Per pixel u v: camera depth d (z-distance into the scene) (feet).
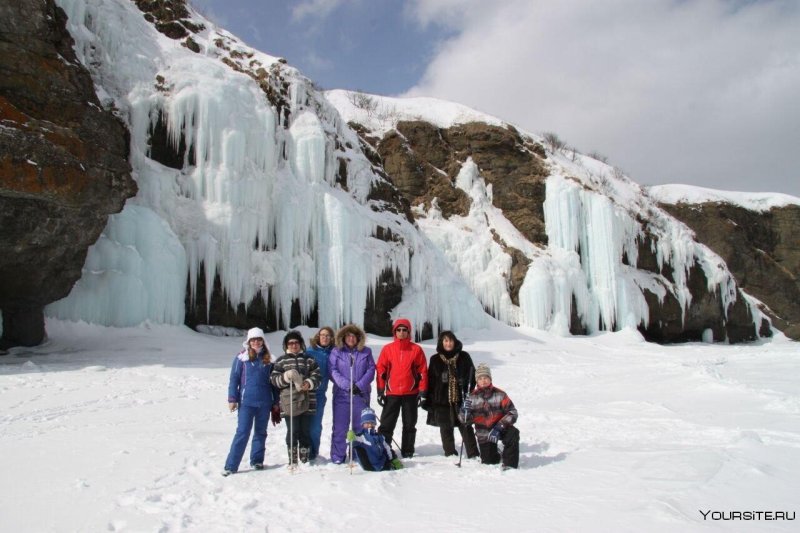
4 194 43.96
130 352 52.42
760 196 187.42
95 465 19.02
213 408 32.37
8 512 14.58
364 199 88.94
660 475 16.33
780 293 172.04
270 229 72.74
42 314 54.70
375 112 138.41
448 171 127.85
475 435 21.39
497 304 108.27
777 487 14.99
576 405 33.78
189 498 15.67
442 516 13.80
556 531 12.44
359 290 76.79
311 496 15.74
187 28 82.48
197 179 66.90
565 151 157.17
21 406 30.37
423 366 22.45
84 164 48.70
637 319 116.78
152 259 59.77
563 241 115.96
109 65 66.44
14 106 45.75
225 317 67.31
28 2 48.78
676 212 174.40
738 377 42.86
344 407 20.94
